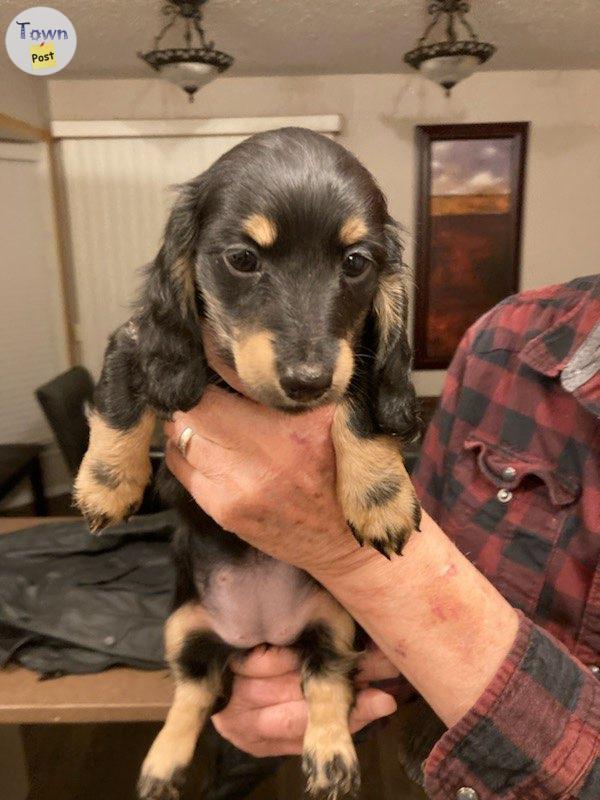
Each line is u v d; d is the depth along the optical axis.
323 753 1.19
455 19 3.41
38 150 4.50
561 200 4.83
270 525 0.95
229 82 4.68
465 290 4.86
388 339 1.08
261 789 2.22
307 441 0.94
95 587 1.95
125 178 4.73
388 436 1.04
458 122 4.72
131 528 2.16
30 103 4.31
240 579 1.27
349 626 1.28
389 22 3.45
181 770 1.29
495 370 1.43
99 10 3.18
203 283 1.03
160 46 3.71
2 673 1.75
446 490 1.47
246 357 0.95
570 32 3.70
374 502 0.98
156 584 1.96
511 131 4.66
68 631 1.78
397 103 4.70
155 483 1.53
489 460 1.37
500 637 0.94
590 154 4.76
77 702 1.64
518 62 4.38
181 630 1.34
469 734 0.90
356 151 4.78
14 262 4.42
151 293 1.07
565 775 0.86
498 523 1.33
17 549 2.10
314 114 4.72
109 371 1.16
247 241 0.96
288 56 4.10
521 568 1.28
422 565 0.97
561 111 4.70
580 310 1.36
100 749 2.52
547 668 0.91
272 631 1.30
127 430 1.15
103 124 4.57
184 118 4.70
